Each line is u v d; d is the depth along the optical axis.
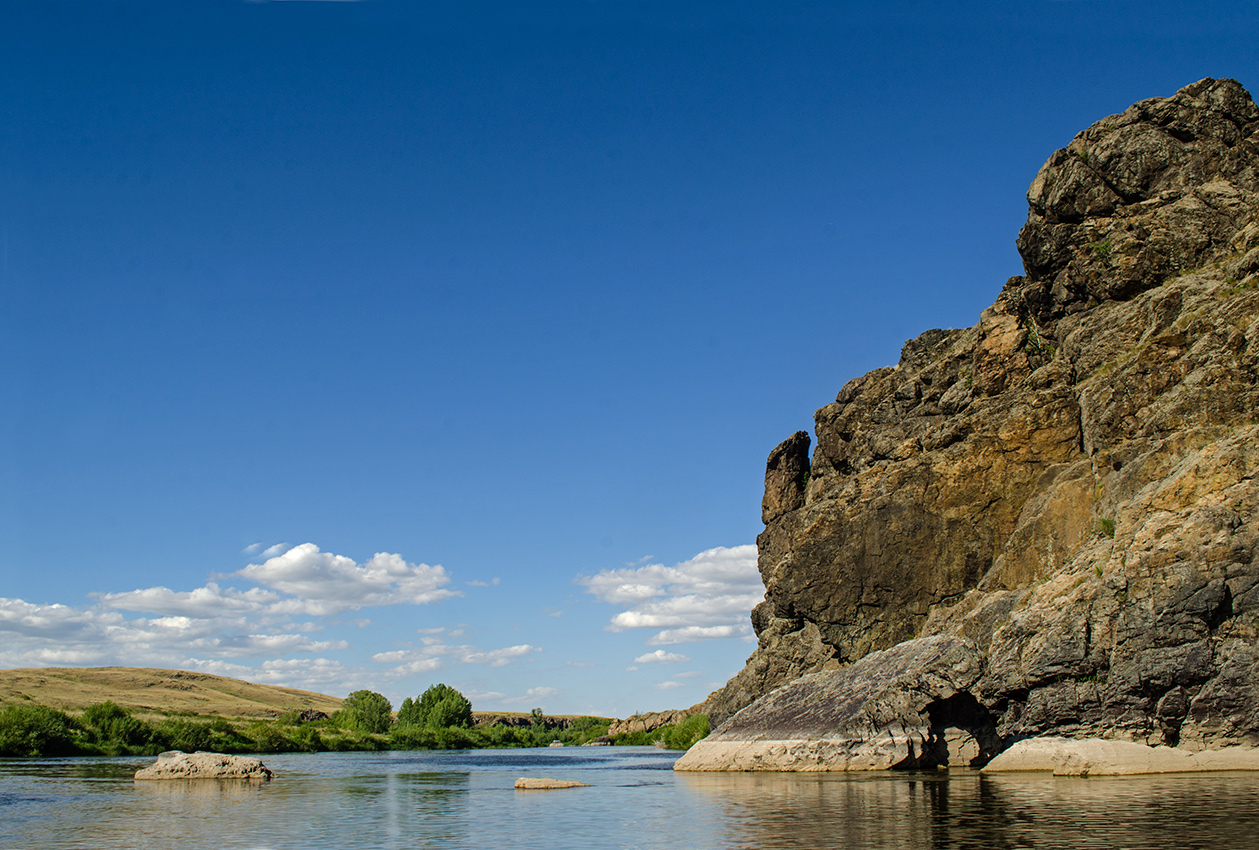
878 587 89.44
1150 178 83.19
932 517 87.69
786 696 74.31
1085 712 56.88
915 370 104.62
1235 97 83.12
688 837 31.97
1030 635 61.44
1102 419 73.88
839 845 28.47
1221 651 53.69
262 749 147.00
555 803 47.59
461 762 112.38
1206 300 70.88
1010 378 89.19
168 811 45.12
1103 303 82.69
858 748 62.47
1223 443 59.75
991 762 58.00
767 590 116.62
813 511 105.94
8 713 114.00
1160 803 36.75
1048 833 29.48
